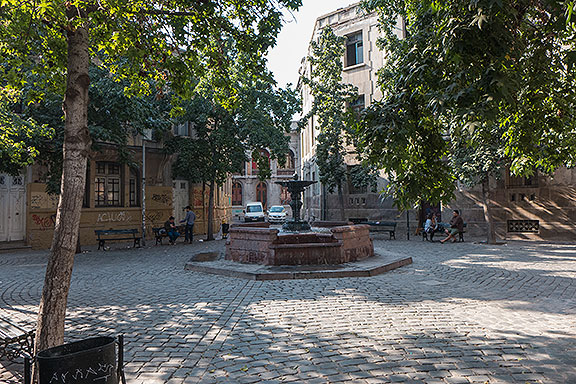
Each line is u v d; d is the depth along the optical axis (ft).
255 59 20.98
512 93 12.28
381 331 18.04
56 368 9.73
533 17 14.57
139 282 31.01
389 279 30.09
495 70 10.98
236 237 37.58
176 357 15.43
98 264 40.93
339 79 69.10
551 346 15.87
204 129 64.59
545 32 13.16
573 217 57.57
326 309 21.89
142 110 50.16
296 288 27.30
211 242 63.57
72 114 12.72
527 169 18.08
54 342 11.97
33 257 47.55
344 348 16.03
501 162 51.31
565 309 21.40
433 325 18.80
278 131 61.77
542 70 14.16
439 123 15.51
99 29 17.71
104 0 15.01
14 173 52.31
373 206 75.25
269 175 63.87
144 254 49.14
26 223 56.44
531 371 13.55
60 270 12.21
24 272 36.55
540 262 37.27
